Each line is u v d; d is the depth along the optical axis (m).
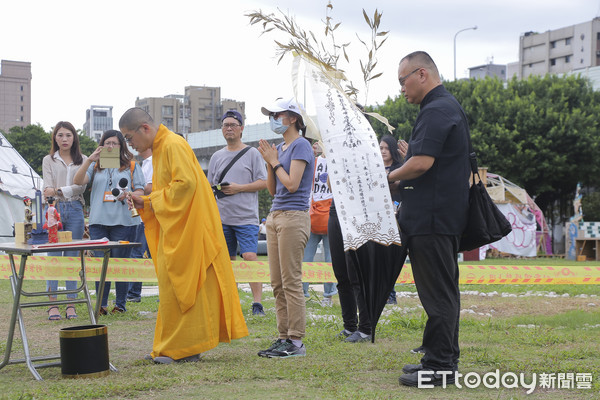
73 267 7.19
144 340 5.64
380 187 4.15
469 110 32.12
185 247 4.59
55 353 5.04
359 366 4.52
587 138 30.42
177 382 4.00
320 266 8.02
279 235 4.94
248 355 4.95
